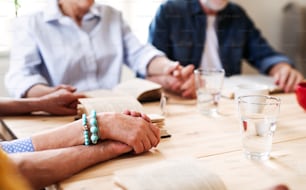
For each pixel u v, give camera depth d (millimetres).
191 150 808
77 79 1485
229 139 878
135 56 1591
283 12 2398
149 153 792
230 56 1951
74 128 774
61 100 1071
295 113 1099
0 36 1473
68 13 1456
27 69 1348
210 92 1139
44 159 686
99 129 767
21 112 1084
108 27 1566
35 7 1451
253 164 737
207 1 1823
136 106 985
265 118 779
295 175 688
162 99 1121
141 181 601
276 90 1361
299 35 2354
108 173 697
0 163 407
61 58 1438
